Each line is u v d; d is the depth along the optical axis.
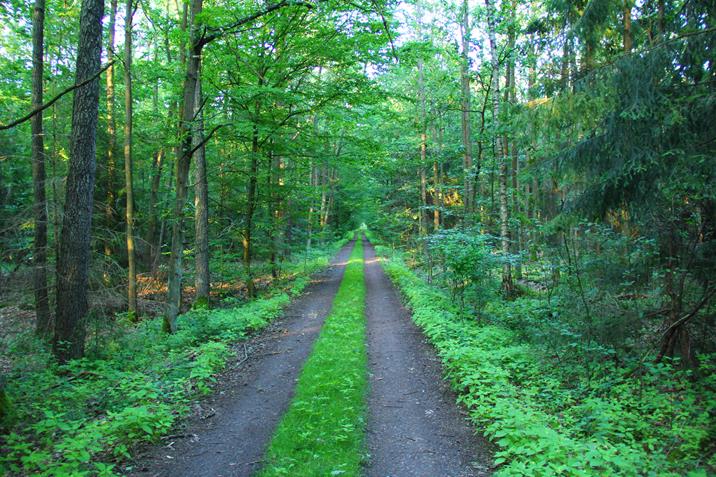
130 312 12.65
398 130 23.55
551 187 7.98
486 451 4.93
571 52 7.09
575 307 6.80
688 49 4.79
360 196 35.81
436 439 5.24
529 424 4.75
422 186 23.86
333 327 10.92
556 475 3.91
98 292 8.68
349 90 14.94
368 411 6.12
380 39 13.72
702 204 5.51
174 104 16.27
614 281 6.46
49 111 13.91
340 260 30.81
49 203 8.65
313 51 14.68
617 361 6.30
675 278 6.01
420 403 6.40
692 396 5.02
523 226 14.36
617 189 5.72
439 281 17.31
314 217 23.69
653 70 4.89
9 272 8.95
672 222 5.85
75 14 13.88
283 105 15.72
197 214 13.91
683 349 5.75
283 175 17.17
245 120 12.78
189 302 15.73
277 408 6.24
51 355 7.52
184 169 10.65
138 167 20.41
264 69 14.91
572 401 5.79
